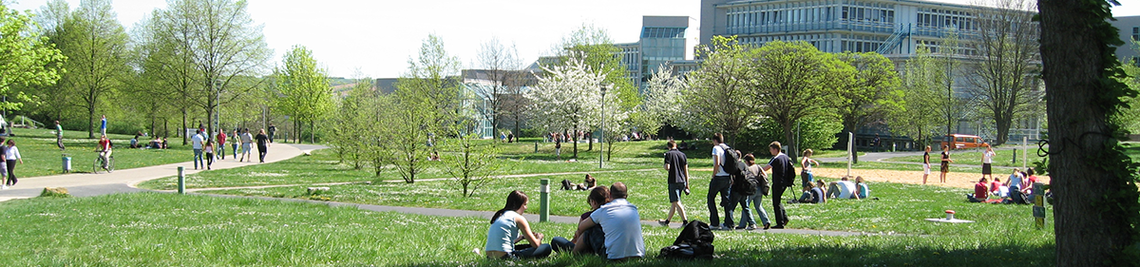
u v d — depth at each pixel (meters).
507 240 9.85
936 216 17.48
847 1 103.75
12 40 37.31
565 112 59.12
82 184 27.86
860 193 24.95
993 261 8.84
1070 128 6.77
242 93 60.53
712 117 54.12
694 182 32.28
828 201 22.52
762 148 62.88
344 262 9.62
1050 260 8.81
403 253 10.39
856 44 104.81
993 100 69.25
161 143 56.62
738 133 56.19
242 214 16.75
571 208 19.97
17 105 40.03
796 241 11.83
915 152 67.50
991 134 85.00
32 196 23.19
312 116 80.38
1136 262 6.45
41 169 33.72
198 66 58.44
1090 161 6.64
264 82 62.12
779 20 108.56
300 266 9.30
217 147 48.62
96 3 63.84
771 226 15.65
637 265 8.47
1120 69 6.71
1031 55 67.25
